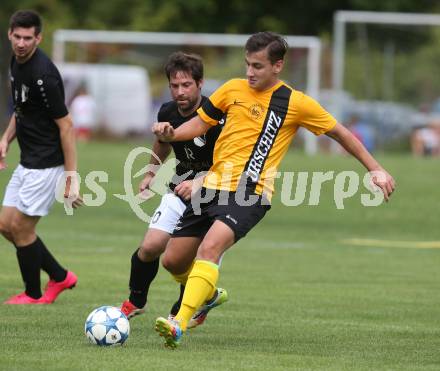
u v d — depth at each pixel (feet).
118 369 71.00
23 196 101.19
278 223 200.44
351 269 139.54
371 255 157.07
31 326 89.10
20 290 112.16
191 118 90.38
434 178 271.49
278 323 95.09
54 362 73.10
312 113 83.15
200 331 90.17
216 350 80.38
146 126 384.68
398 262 148.66
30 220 101.86
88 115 378.32
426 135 351.67
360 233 189.88
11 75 100.58
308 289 119.14
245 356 77.82
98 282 119.75
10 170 250.57
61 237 169.58
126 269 132.46
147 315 98.53
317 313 101.60
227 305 105.91
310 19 496.64
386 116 355.97
